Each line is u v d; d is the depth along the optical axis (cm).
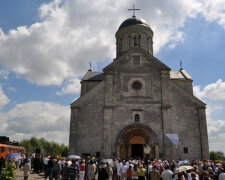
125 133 2975
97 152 2928
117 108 3086
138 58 3291
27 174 1730
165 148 2906
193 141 2973
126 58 3294
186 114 3072
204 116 3042
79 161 2314
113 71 3225
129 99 3120
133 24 3959
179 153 2912
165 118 3017
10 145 3541
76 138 2991
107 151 2888
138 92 3150
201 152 2930
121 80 3203
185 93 3144
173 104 3105
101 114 3073
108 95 3111
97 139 2978
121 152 2908
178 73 4016
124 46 3878
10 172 1177
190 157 2909
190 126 3028
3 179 1147
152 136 2936
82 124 3047
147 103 3103
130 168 1736
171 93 3147
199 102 3109
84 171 1955
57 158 2002
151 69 3244
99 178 1556
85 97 3141
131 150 3097
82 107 3109
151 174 1334
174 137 2720
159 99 3119
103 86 3184
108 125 2988
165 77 3200
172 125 3014
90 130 3020
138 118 3050
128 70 3241
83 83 3822
